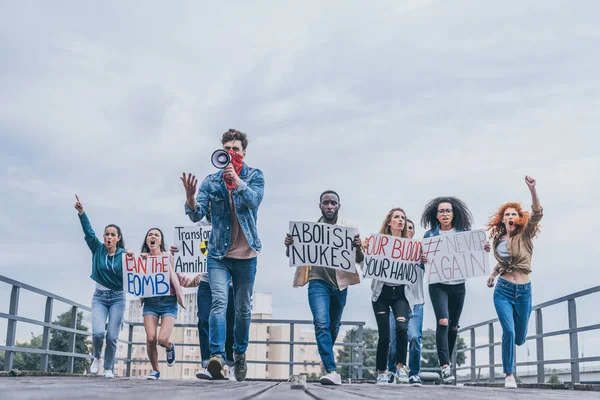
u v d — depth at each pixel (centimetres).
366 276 835
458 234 888
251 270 668
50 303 933
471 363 1355
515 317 795
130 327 1416
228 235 647
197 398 200
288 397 236
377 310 843
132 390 264
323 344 653
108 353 872
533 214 759
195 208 638
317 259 682
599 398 373
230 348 803
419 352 828
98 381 466
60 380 412
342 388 483
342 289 686
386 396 290
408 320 841
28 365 4012
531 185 754
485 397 348
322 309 664
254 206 634
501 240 798
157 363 894
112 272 869
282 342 1318
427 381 1257
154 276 872
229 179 620
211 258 653
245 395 237
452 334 915
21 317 830
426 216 938
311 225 688
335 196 706
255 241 654
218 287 648
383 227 876
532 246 782
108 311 884
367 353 6619
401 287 845
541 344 986
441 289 894
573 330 847
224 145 664
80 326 1592
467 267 880
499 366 1131
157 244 886
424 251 887
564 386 838
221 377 634
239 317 669
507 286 786
